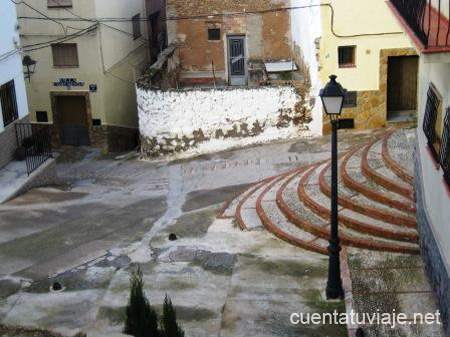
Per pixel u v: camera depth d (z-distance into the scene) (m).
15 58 18.16
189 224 13.73
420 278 10.26
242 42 25.22
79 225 14.29
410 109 19.30
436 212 9.56
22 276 11.73
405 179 12.38
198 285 10.92
